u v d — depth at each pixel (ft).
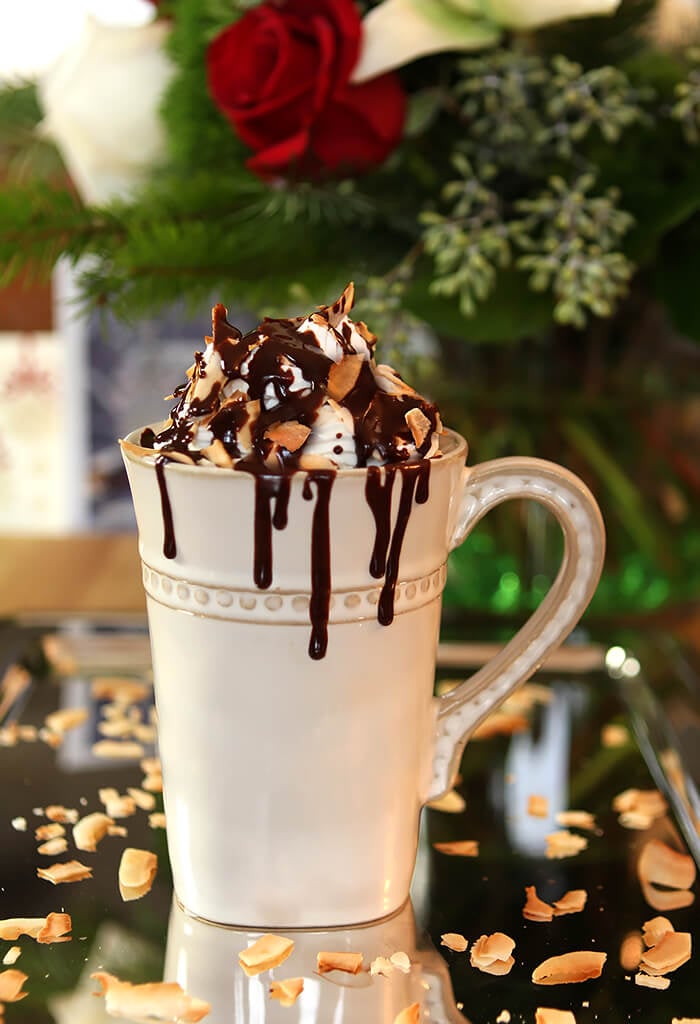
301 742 1.81
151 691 2.43
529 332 2.34
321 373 1.77
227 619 1.77
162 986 1.76
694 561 2.72
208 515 1.74
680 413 2.74
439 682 2.42
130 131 2.44
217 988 1.78
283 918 1.86
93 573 2.98
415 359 2.41
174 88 2.41
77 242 2.35
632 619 2.80
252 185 2.40
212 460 1.74
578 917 1.91
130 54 2.45
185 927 1.87
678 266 2.42
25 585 2.88
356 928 1.87
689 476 2.73
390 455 1.76
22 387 4.21
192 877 1.87
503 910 1.92
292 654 1.78
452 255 2.24
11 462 4.26
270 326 1.81
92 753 2.24
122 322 2.44
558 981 1.80
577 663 2.49
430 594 1.83
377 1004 1.76
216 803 1.83
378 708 1.82
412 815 1.89
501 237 2.30
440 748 1.94
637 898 1.94
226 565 1.76
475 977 1.80
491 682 1.95
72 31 4.46
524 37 2.39
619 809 2.13
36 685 2.43
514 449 2.64
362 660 1.79
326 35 2.27
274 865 1.84
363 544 1.75
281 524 1.73
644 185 2.36
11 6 4.41
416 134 2.40
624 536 2.67
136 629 2.56
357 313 2.35
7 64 4.47
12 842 2.02
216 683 1.80
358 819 1.84
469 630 2.56
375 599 1.78
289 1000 1.76
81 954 1.82
